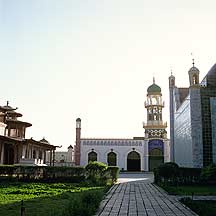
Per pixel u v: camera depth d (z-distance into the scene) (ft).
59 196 54.13
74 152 191.31
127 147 180.34
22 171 93.45
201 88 98.48
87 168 93.86
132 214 39.06
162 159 178.50
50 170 93.86
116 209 42.93
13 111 138.21
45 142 153.28
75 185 81.30
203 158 93.86
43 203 45.83
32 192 60.85
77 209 34.65
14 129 135.23
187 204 46.39
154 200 53.52
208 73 104.01
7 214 36.24
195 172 88.94
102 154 179.63
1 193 58.70
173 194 63.05
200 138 95.09
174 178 86.79
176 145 129.90
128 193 65.67
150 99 188.96
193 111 96.94
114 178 98.22
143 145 180.45
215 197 57.41
